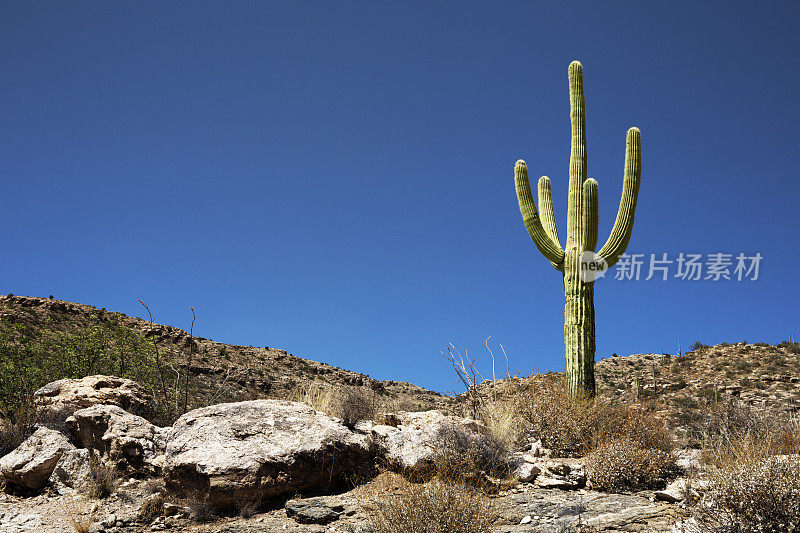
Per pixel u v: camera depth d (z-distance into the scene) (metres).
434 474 7.07
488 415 10.20
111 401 9.86
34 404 9.78
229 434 7.54
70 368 13.36
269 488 7.12
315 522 6.54
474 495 5.88
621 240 11.77
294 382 30.33
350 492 7.57
